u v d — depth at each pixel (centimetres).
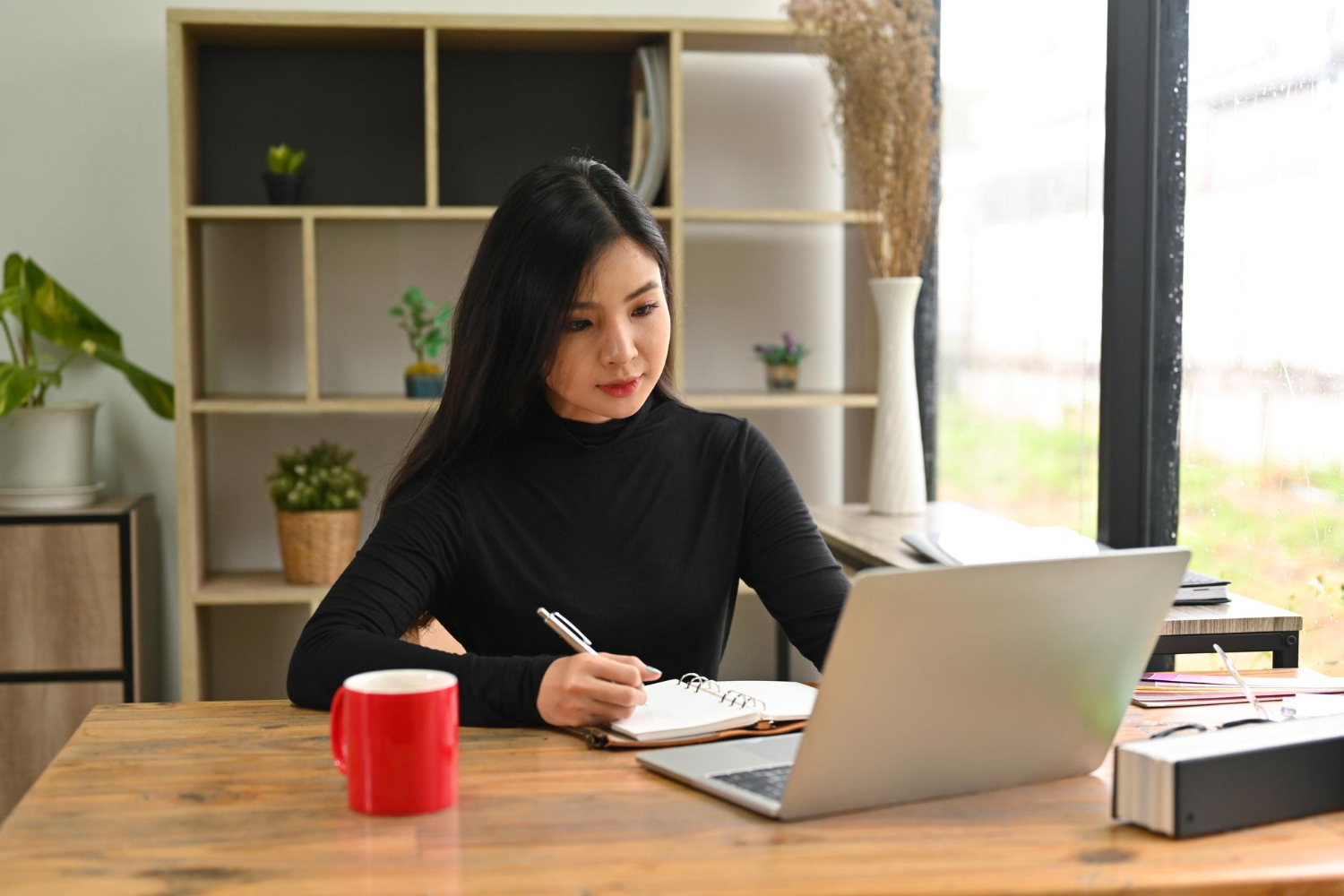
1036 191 263
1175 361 223
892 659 96
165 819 99
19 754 282
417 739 99
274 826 97
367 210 286
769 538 164
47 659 282
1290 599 190
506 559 157
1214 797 96
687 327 335
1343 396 176
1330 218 178
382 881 86
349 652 133
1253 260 198
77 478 292
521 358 148
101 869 88
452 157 320
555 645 156
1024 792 107
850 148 275
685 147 332
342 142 317
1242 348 202
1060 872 89
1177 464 223
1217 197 208
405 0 315
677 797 105
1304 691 137
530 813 100
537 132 322
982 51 289
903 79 265
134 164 312
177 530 320
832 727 96
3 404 269
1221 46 206
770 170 336
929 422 330
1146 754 97
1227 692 137
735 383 339
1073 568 100
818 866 89
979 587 97
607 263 144
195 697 289
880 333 278
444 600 160
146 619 305
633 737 118
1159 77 224
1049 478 259
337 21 284
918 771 102
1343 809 102
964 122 300
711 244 335
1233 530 206
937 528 260
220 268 316
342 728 105
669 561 161
